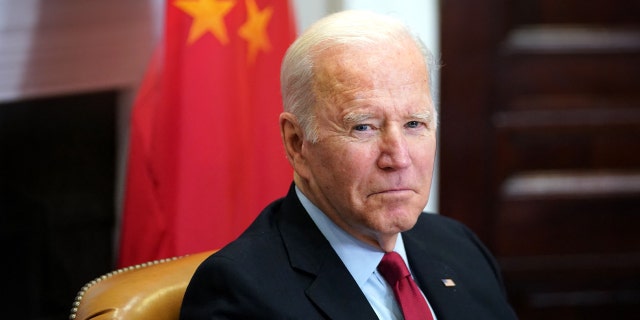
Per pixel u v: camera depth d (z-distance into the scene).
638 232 9.90
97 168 8.33
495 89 9.41
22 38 7.68
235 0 6.91
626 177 9.77
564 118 9.55
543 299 9.95
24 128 7.96
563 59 9.44
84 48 7.91
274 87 7.09
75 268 8.38
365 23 4.32
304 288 4.38
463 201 9.63
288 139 4.50
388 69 4.22
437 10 9.12
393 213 4.25
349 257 4.52
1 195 8.02
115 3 7.92
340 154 4.22
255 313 4.23
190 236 6.74
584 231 9.84
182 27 6.78
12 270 8.16
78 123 8.16
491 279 5.15
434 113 4.41
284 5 7.18
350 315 4.33
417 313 4.48
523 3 9.27
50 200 8.20
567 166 9.70
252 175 6.98
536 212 9.73
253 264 4.39
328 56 4.25
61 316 8.39
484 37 9.27
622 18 9.43
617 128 9.62
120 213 8.43
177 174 6.74
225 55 6.86
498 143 9.54
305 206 4.63
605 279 9.97
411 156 4.25
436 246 5.14
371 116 4.19
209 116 6.78
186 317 4.43
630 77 9.55
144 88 7.02
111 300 4.62
